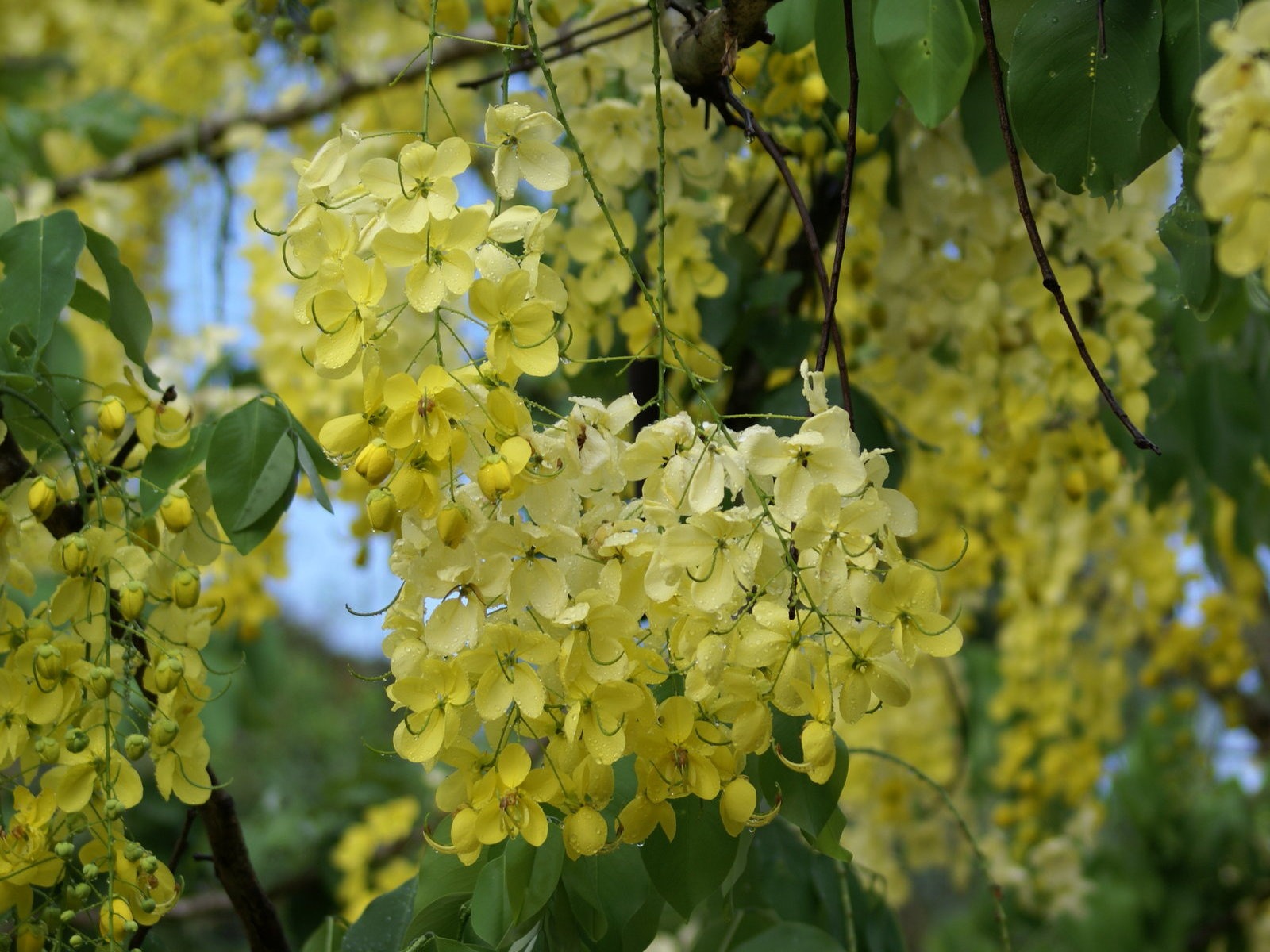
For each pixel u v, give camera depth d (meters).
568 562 1.09
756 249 1.62
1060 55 1.17
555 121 1.14
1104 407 1.63
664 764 1.08
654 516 1.08
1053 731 2.77
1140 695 3.71
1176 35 1.16
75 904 1.23
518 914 1.17
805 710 1.08
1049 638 2.62
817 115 1.55
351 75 2.25
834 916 1.45
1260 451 1.69
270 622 2.85
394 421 1.08
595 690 1.07
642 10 1.43
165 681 1.23
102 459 1.33
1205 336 1.70
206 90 2.84
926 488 2.04
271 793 3.28
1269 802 3.13
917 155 1.58
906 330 1.70
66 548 1.23
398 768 2.96
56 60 3.43
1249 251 1.01
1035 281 1.56
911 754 2.87
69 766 1.21
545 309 1.09
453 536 1.07
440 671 1.09
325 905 2.62
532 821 1.09
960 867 2.88
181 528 1.29
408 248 1.10
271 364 1.98
